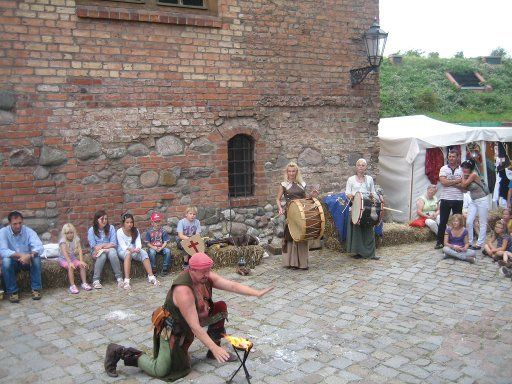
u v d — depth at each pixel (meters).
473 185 8.62
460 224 8.17
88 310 5.99
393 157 10.83
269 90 8.63
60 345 5.00
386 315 5.77
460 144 10.71
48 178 7.09
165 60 7.73
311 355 4.73
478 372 4.38
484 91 23.16
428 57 26.50
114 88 7.40
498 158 11.67
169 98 7.81
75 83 7.14
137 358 4.40
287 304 6.16
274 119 8.76
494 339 5.08
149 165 7.76
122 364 4.64
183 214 8.09
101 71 7.29
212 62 8.09
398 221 10.81
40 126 6.97
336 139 9.39
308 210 7.35
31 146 6.95
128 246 7.05
